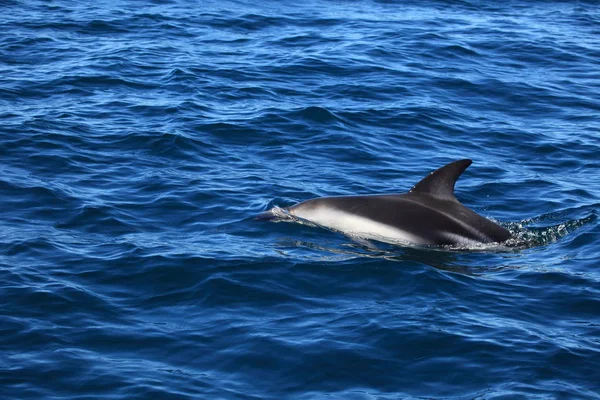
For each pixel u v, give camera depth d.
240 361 21.73
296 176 36.78
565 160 41.16
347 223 30.75
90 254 27.75
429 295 25.86
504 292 26.34
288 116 44.41
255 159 38.69
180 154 38.41
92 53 54.75
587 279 27.33
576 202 35.22
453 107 48.59
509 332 23.58
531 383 20.95
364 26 66.88
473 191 36.41
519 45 62.88
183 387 20.48
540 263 28.81
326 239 30.06
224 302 24.91
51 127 40.34
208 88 48.81
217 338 22.84
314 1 76.25
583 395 20.45
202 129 41.66
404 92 50.50
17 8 66.19
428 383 21.03
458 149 42.06
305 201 31.91
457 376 21.31
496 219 33.41
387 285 26.45
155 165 36.97
